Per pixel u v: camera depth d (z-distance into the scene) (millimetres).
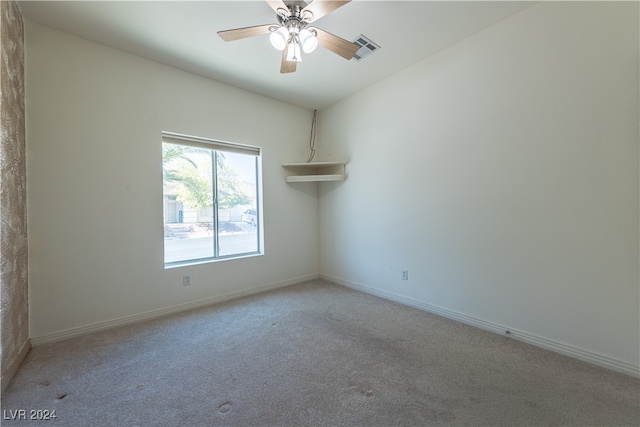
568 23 1974
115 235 2605
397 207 3225
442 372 1861
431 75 2830
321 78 3271
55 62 2307
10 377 1774
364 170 3613
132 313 2697
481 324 2523
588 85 1904
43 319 2260
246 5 2070
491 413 1486
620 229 1812
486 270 2477
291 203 4051
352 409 1527
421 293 3016
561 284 2059
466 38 2539
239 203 3656
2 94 1722
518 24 2211
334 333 2461
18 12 2039
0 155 1683
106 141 2551
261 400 1604
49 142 2279
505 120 2312
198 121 3125
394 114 3213
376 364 1965
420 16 2234
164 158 3061
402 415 1479
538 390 1668
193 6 2072
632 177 1762
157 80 2846
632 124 1755
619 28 1784
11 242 1841
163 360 2029
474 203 2539
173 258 3127
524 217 2230
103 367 1938
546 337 2143
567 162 2008
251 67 2980
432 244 2893
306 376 1830
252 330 2531
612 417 1452
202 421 1449
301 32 1924
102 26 2285
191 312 2973
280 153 3912
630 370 1783
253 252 3783
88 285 2469
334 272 4129
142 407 1550
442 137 2766
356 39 2529
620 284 1818
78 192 2418
